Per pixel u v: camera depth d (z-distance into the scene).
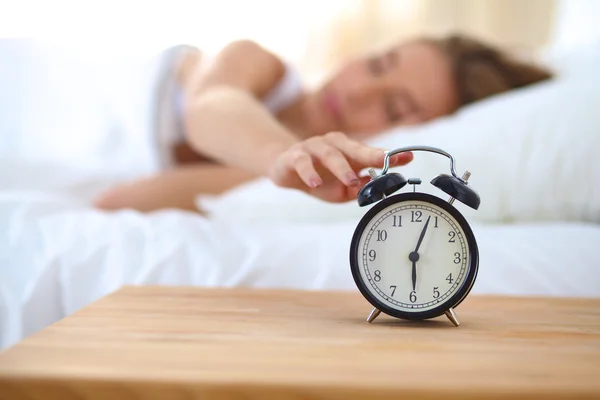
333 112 1.79
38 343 0.60
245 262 0.99
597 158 1.23
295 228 1.14
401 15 2.67
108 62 1.90
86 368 0.52
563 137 1.25
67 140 1.87
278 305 0.80
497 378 0.50
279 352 0.58
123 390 0.50
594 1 2.23
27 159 1.80
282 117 1.82
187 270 0.98
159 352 0.57
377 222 0.73
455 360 0.55
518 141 1.27
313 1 2.64
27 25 2.46
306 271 0.98
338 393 0.49
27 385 0.51
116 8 2.51
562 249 0.99
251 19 2.62
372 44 2.68
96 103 1.88
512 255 0.98
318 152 0.81
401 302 0.72
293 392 0.49
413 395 0.48
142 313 0.73
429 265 0.72
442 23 2.66
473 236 0.71
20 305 0.93
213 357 0.56
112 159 1.87
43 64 1.91
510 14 2.63
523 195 1.23
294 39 2.65
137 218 1.17
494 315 0.76
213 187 1.62
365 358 0.56
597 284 0.94
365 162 0.79
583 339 0.64
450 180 0.71
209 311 0.75
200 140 1.22
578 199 1.23
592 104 1.30
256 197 1.32
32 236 1.04
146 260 0.99
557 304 0.83
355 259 0.73
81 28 2.49
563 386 0.49
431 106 1.75
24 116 1.88
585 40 2.25
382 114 1.77
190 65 1.78
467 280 0.71
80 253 1.00
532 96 1.39
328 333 0.66
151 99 1.80
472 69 1.74
